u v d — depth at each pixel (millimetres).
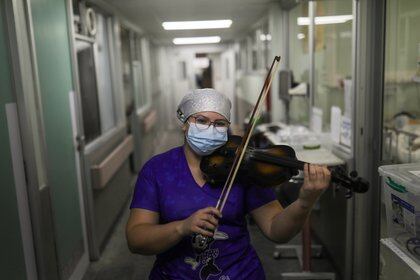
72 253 2699
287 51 4477
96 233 3193
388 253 1468
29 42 2119
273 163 1326
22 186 1997
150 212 1322
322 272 2850
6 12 1909
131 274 2939
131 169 5918
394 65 2188
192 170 1339
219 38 8164
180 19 5156
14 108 1960
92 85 3646
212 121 1286
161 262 1351
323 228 3213
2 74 1855
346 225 2570
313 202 1208
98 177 3104
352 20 2512
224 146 1401
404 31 2072
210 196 1300
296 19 4180
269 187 1361
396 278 1420
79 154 2951
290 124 4344
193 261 1287
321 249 3145
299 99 4215
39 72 2254
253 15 5023
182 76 10281
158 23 5527
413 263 1326
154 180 1340
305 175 1178
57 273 2398
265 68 5547
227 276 1289
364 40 2314
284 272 2887
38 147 2201
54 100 2477
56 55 2559
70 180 2723
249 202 1372
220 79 10656
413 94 2006
